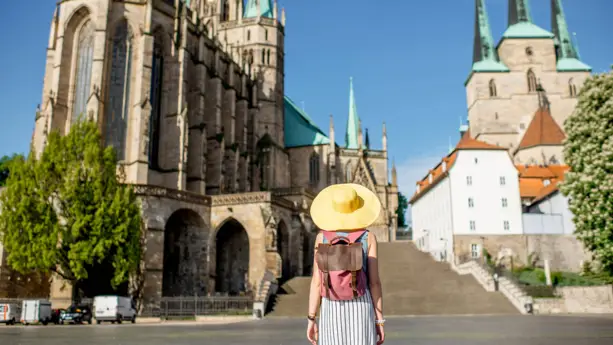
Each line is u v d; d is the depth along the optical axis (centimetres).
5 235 4888
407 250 8319
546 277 5988
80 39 6950
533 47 11781
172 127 7188
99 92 6512
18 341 2184
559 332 2462
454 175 7525
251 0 12250
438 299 5184
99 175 5119
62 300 5212
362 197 612
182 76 7306
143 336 2488
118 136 6675
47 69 7069
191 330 2973
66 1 6881
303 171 11569
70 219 4988
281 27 11775
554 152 10394
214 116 8581
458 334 2392
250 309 4956
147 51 6800
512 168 7556
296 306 5025
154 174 7012
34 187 5034
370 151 12106
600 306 5178
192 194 5894
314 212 607
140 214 5247
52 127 6575
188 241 5991
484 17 12088
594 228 4650
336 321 563
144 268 5281
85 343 2062
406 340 2080
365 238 591
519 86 11644
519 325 3048
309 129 12119
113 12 6906
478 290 5503
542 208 8062
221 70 9225
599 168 4544
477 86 11650
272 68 11275
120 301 4422
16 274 5288
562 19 12244
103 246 4844
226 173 8856
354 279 561
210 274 5894
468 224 7356
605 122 4647
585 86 5000
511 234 7344
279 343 2027
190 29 8350
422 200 9238
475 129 11719
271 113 11025
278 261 5753
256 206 5925
